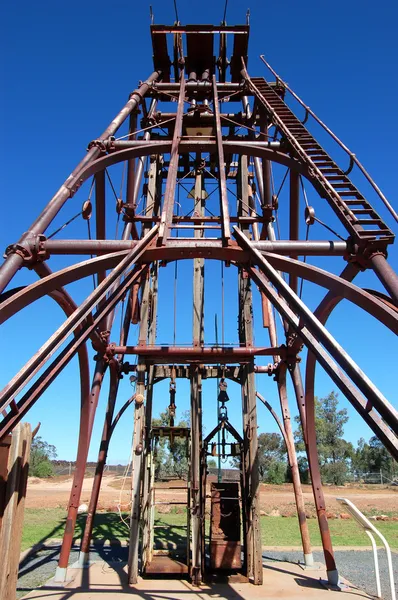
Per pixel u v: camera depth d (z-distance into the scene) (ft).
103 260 18.56
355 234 19.01
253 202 38.68
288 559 36.70
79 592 25.62
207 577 28.32
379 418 12.01
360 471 187.83
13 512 12.55
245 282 33.83
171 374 33.30
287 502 89.04
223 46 37.86
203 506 30.58
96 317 17.95
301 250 20.81
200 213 36.11
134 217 32.45
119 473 207.00
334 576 28.09
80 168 22.68
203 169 37.91
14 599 12.53
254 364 32.17
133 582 27.32
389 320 15.69
